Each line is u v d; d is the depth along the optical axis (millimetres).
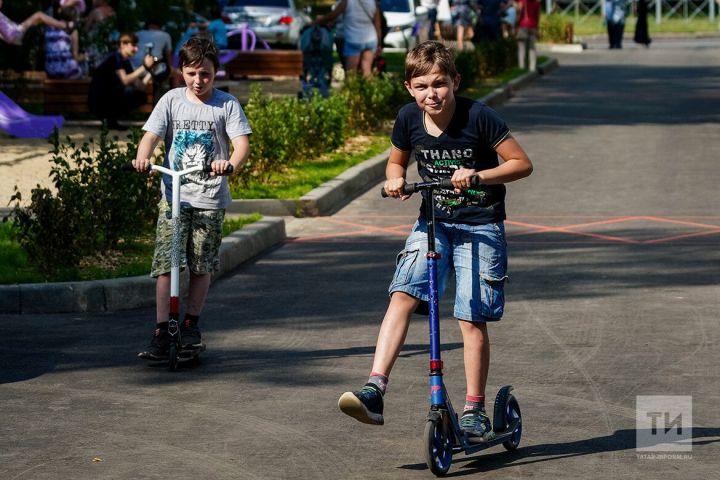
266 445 7070
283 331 9797
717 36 58125
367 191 17109
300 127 18203
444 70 6555
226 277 11828
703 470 6574
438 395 6484
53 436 7262
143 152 8711
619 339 9352
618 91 31141
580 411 7629
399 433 7258
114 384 8367
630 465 6668
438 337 6512
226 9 37281
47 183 15734
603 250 12852
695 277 11531
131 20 24516
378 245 13383
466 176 6406
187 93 8875
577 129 23312
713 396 7906
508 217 14875
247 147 8789
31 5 24312
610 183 17266
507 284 11312
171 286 8734
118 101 20156
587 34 57562
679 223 14344
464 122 6656
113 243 12023
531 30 36031
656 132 22688
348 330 9805
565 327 9742
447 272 6785
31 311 10430
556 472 6574
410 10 39312
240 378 8492
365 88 21516
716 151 20141
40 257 11133
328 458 6832
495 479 6484
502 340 9359
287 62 29891
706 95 29656
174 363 8664
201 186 8852
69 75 21875
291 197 15219
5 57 24172
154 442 7137
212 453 6934
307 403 7887
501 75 33719
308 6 48500
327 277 11789
